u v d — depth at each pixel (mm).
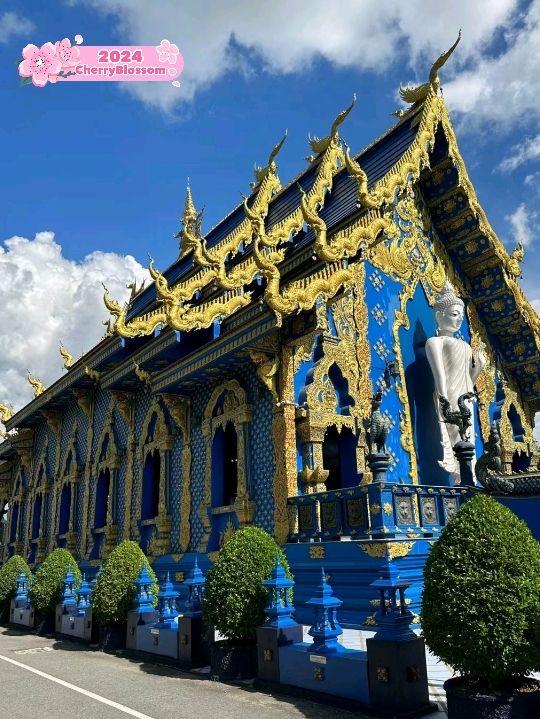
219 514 14172
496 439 11875
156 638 10156
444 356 15664
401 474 14531
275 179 20141
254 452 13312
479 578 5566
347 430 13727
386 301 15938
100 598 11562
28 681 8953
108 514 19578
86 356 19859
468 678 5586
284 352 12906
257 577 8469
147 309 20250
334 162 17438
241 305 14461
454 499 11547
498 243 18391
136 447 18828
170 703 7203
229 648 8352
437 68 16625
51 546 24078
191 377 14812
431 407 15969
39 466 27250
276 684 7531
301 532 11766
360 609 10086
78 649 12016
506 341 19891
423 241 17906
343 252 12883
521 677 5500
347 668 6664
